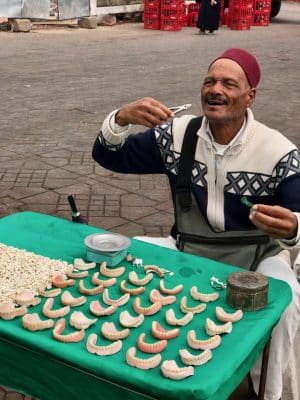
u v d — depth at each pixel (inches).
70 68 382.0
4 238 94.9
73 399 69.7
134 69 386.9
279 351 91.3
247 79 92.1
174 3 571.2
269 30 628.1
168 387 61.9
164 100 308.8
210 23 557.9
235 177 95.3
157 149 102.3
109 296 79.5
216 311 75.5
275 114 293.6
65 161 220.7
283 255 101.1
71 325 72.1
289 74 395.5
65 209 180.9
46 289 79.9
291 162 93.5
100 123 267.4
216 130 94.5
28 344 68.9
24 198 187.8
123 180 205.5
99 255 86.8
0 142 238.8
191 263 89.6
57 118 272.7
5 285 79.4
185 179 98.6
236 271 83.4
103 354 66.5
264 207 80.7
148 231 169.8
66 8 550.3
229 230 98.2
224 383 66.2
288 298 81.3
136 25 615.5
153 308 75.5
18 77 350.0
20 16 520.7
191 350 68.5
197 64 411.2
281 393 98.5
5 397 103.3
